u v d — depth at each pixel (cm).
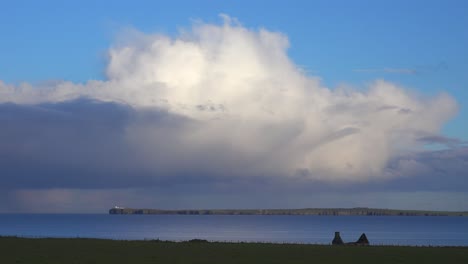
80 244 5003
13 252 4319
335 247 5144
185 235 17362
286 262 3972
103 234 17575
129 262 3822
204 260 3988
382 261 4103
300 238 15800
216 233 19388
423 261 4125
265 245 5241
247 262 3919
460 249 5031
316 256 4362
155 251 4506
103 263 3750
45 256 4088
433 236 17650
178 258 4081
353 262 4034
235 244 5294
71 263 3719
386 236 17738
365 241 5825
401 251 4775
